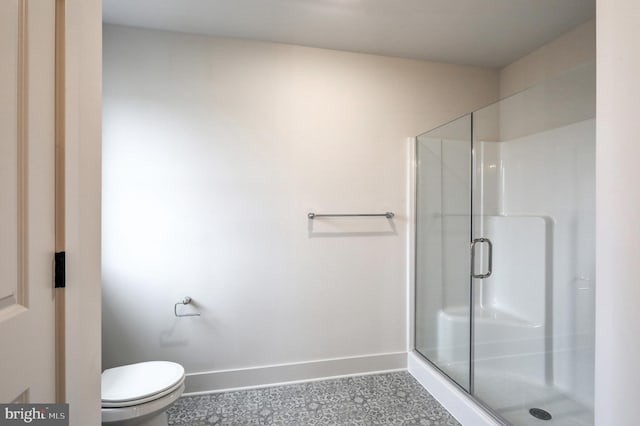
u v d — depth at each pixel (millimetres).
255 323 2109
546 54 2152
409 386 2129
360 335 2291
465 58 2359
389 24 1917
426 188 2334
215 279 2045
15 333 585
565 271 1816
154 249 1957
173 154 1973
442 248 2275
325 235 2217
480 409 1683
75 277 781
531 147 2068
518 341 2031
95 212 889
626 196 850
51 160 696
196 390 2010
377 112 2301
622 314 862
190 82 1993
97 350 904
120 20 1850
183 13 1788
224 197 2049
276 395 1997
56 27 714
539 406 1732
